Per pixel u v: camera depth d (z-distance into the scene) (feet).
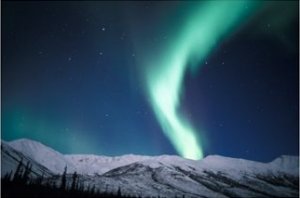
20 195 427.33
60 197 474.90
